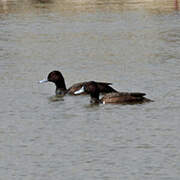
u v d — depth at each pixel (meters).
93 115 21.77
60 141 18.83
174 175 15.91
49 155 17.59
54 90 25.83
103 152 17.70
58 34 40.09
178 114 21.47
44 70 29.42
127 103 23.19
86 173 16.17
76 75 28.31
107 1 56.03
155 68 29.20
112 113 21.95
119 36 38.81
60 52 34.06
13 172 16.39
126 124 20.48
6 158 17.44
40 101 23.97
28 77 28.00
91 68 29.72
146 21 44.53
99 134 19.44
